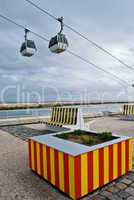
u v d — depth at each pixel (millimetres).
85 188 2199
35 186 2490
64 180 2256
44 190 2385
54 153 2402
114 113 14328
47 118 9586
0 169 3076
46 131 6477
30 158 3004
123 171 2734
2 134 6035
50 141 2742
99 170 2359
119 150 2648
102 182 2402
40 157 2719
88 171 2229
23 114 9992
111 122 9188
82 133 3320
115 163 2588
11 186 2492
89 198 2186
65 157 2209
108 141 2648
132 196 2199
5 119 8938
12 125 8078
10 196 2238
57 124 5785
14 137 5547
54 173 2430
